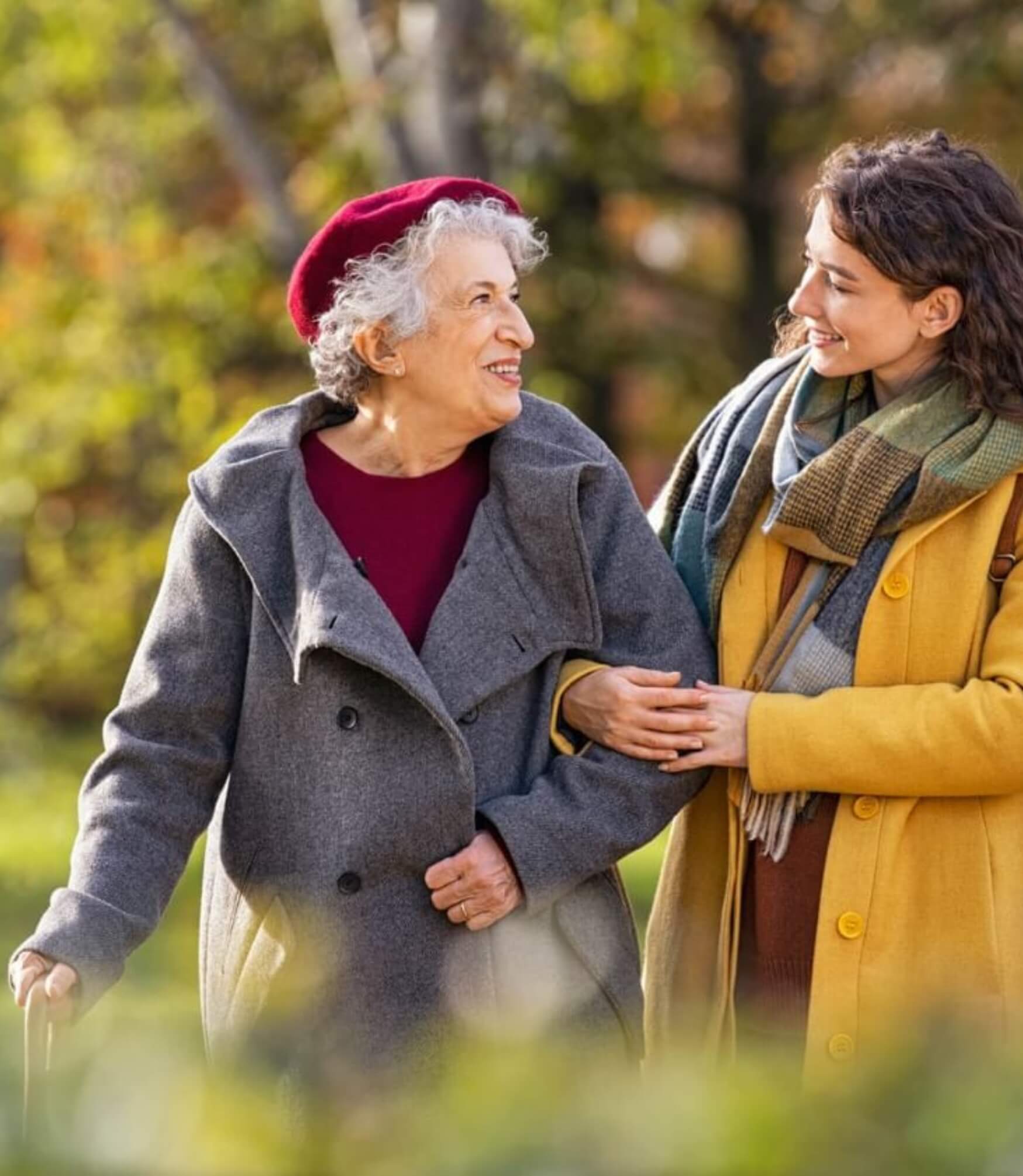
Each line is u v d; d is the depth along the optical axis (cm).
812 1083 233
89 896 536
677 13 1881
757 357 2555
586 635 553
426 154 1816
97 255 2322
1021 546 534
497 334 537
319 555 538
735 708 545
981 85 2205
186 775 555
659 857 1617
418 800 535
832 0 2317
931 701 528
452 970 536
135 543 2400
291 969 293
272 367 2416
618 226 2517
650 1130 211
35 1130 223
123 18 2119
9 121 2266
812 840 550
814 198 549
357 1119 226
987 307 523
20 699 2777
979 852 540
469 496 562
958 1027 230
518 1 1770
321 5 2091
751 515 564
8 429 2314
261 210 2108
